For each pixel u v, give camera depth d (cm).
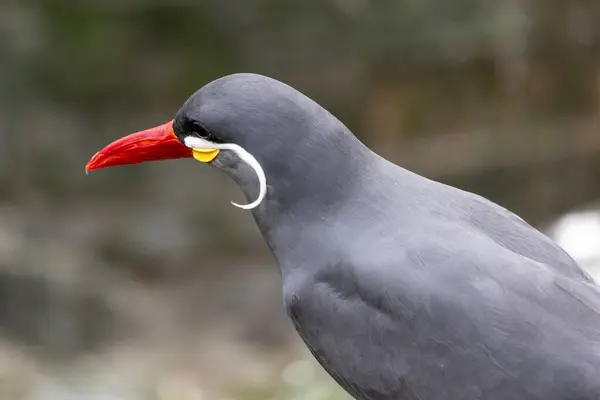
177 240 1452
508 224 438
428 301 398
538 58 1667
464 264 402
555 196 1605
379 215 426
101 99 1487
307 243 432
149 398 1180
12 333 1270
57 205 1456
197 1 1492
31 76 1463
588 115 1667
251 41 1525
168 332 1320
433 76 1620
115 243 1433
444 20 1608
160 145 467
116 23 1477
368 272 412
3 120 1457
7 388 1175
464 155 1595
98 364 1248
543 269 409
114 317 1316
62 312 1288
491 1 1631
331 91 1575
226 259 1453
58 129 1472
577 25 1675
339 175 430
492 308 392
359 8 1561
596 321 395
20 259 1302
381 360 411
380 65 1593
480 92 1641
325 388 1145
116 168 1479
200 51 1512
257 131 426
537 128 1638
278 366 1246
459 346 394
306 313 433
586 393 381
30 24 1453
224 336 1317
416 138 1608
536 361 386
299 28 1541
